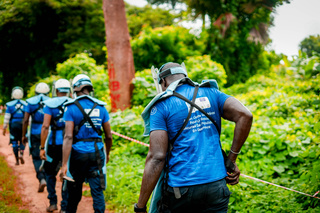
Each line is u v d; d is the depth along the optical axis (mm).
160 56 13367
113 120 7844
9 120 8047
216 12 16375
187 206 2146
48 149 4578
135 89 9469
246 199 4379
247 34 16312
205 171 2143
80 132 3645
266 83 11680
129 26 24219
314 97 7410
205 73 9891
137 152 7059
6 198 5145
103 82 11180
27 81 23938
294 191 4168
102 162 3758
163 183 2258
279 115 7352
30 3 18234
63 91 4688
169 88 2324
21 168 7812
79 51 21125
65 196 4445
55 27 22969
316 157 4836
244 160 5609
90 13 22547
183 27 15273
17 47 22375
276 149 5695
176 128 2221
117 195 5078
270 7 15625
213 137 2283
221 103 2375
